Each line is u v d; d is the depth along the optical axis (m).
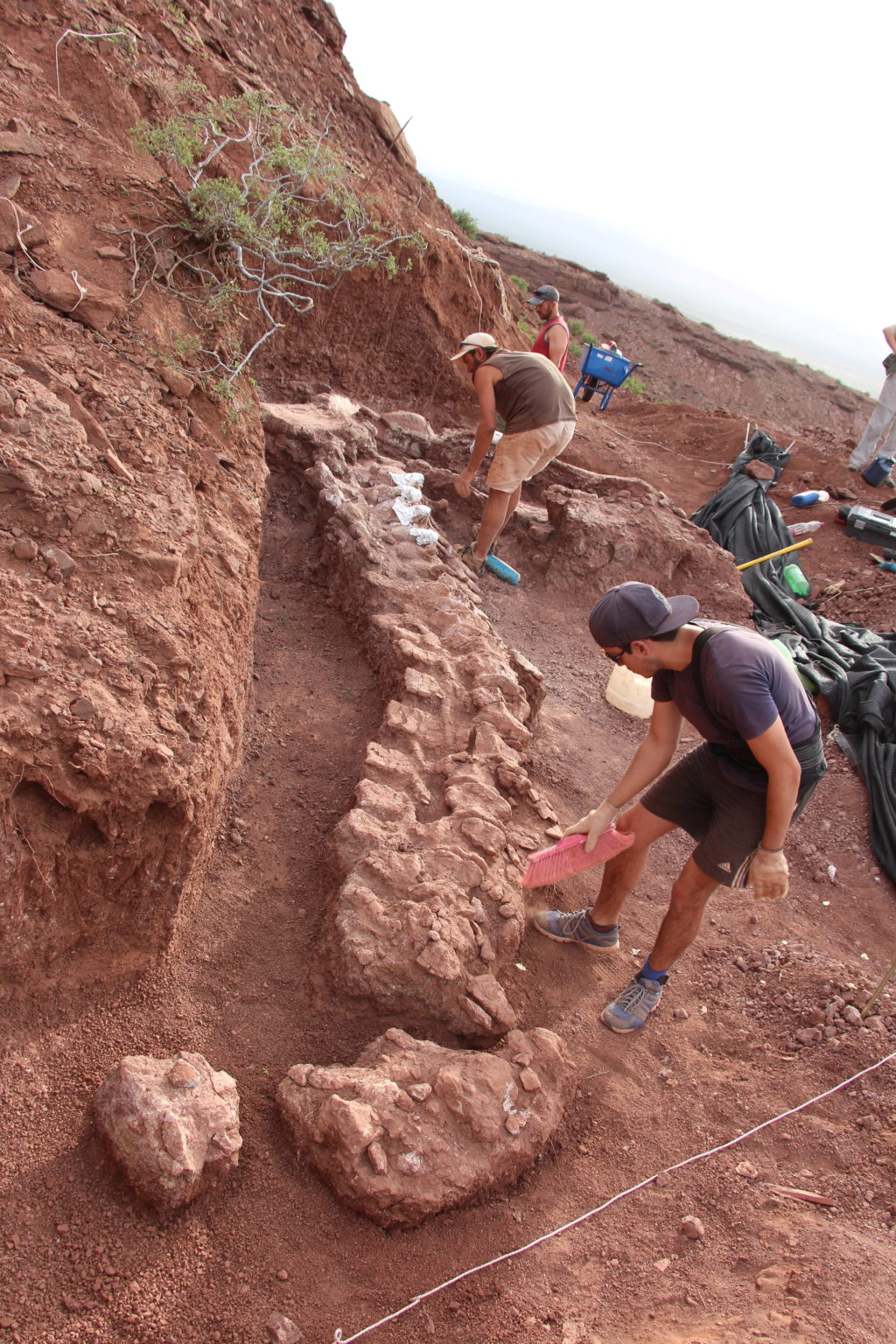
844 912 4.23
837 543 8.52
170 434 3.40
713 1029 3.19
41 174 3.76
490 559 6.35
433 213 11.54
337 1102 2.23
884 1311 2.06
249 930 2.89
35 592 2.50
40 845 2.24
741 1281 2.19
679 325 41.44
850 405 43.38
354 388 8.40
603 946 3.31
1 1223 1.95
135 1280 1.96
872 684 5.48
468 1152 2.31
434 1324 2.04
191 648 2.75
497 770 3.53
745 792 2.50
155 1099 2.09
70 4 4.97
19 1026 2.28
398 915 2.76
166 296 3.94
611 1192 2.49
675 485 9.56
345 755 3.76
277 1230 2.14
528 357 5.32
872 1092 2.84
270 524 5.37
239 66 8.29
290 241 6.66
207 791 2.67
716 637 2.35
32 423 2.78
